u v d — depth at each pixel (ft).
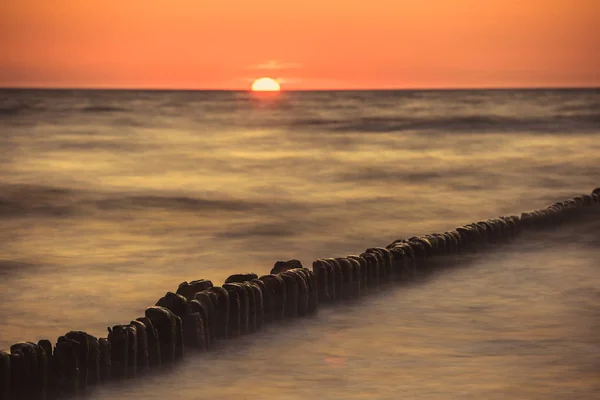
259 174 134.31
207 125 289.12
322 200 99.81
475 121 289.94
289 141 215.51
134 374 29.94
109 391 29.17
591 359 32.53
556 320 38.68
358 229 76.59
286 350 33.78
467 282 47.14
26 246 66.54
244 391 29.12
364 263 43.88
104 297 47.32
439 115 330.13
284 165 150.10
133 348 29.81
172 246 66.18
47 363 27.40
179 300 32.94
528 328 37.27
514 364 31.96
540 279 48.01
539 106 408.26
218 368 31.53
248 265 57.93
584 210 73.61
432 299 43.04
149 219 83.05
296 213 87.81
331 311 40.42
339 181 123.13
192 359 32.55
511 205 95.96
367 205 95.04
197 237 71.15
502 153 173.47
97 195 103.60
